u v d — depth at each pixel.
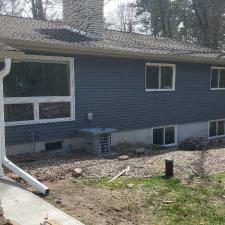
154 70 12.91
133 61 12.12
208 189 6.95
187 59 13.28
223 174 8.12
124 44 12.29
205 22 28.09
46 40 9.60
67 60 10.36
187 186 7.12
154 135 13.17
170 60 13.14
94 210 5.65
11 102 9.35
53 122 10.20
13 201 5.61
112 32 14.88
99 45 10.77
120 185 7.03
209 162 9.21
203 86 14.85
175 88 13.66
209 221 5.46
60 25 12.88
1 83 6.59
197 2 27.98
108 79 11.44
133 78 12.17
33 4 27.70
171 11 32.12
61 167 8.13
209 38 28.28
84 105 10.86
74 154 10.03
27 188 6.43
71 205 5.81
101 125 11.37
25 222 4.90
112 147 11.35
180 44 16.28
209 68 15.04
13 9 27.92
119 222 5.25
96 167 8.26
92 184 7.07
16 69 9.41
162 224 5.28
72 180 7.27
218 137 15.85
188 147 12.63
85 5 11.97
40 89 9.91
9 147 9.41
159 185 7.11
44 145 10.12
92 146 10.19
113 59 11.52
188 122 14.35
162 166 8.55
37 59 9.73
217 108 15.63
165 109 13.38
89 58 10.88
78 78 10.66
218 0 27.36
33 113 9.80
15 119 9.48
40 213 5.21
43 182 7.05
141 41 14.32
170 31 31.95
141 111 12.55
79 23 12.20
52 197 6.16
